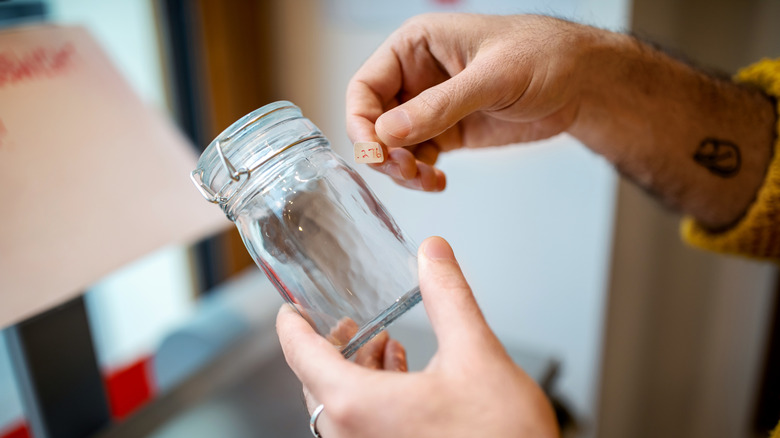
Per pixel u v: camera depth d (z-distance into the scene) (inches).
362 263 19.0
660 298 42.1
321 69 41.1
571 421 38.1
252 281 38.7
